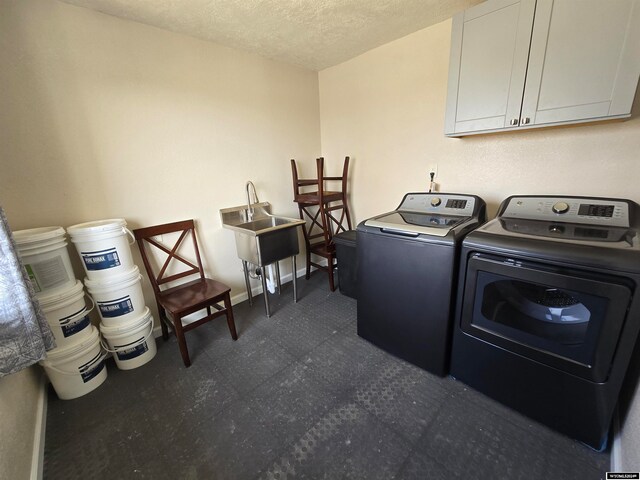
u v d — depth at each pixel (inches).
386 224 67.1
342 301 103.8
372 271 71.4
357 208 117.6
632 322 40.9
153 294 85.0
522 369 52.7
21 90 59.5
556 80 55.4
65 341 61.9
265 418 57.4
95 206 71.6
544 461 46.9
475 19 62.9
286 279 122.6
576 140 64.3
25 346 43.8
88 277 66.7
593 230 53.7
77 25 64.0
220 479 46.6
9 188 60.5
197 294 78.0
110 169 72.7
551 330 50.1
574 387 47.3
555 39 54.0
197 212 90.6
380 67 96.4
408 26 81.1
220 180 94.3
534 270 47.5
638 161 58.3
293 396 62.4
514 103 61.2
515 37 58.3
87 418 58.7
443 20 78.3
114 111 71.3
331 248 111.8
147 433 55.0
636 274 39.3
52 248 58.6
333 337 82.4
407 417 56.1
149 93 76.1
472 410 56.9
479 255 54.2
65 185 66.9
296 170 112.0
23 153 61.2
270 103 103.6
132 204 77.5
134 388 66.4
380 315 72.9
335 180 119.5
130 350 71.6
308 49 93.7
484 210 73.0
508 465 46.6
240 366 72.3
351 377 67.1
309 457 49.4
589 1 49.6
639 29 46.4
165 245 85.0
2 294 41.5
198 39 82.7
